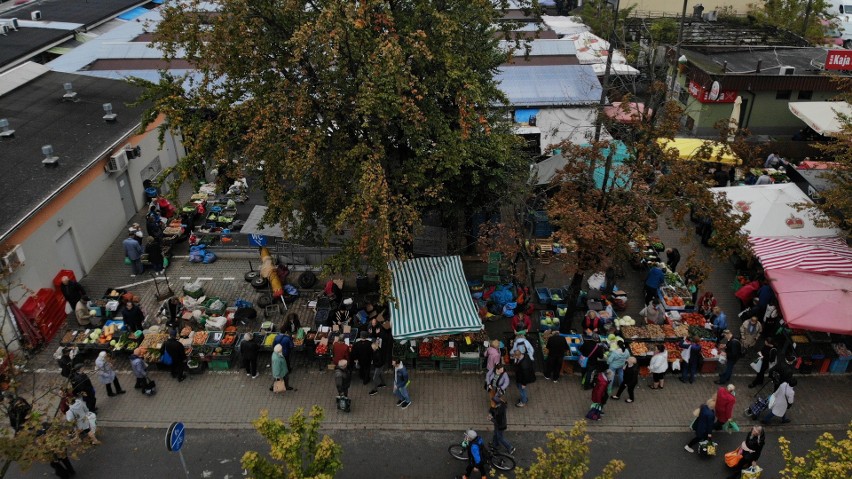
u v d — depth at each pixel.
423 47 16.94
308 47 17.83
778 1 44.06
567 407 18.14
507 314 21.52
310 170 18.64
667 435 17.11
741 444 16.06
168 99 18.66
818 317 17.89
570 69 34.44
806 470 11.09
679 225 18.72
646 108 20.23
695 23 43.41
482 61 20.59
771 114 34.75
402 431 17.30
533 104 32.31
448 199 20.48
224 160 18.77
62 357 17.86
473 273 24.20
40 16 41.66
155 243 23.78
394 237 18.06
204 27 19.58
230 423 17.58
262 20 18.44
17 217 19.91
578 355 19.14
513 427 17.44
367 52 17.86
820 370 19.44
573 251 17.86
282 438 11.45
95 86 30.97
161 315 21.53
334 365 19.50
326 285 22.03
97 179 24.86
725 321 19.75
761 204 22.95
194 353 19.41
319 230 21.48
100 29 41.81
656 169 19.64
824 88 33.78
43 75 31.47
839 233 21.91
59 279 21.89
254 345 18.73
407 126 18.36
